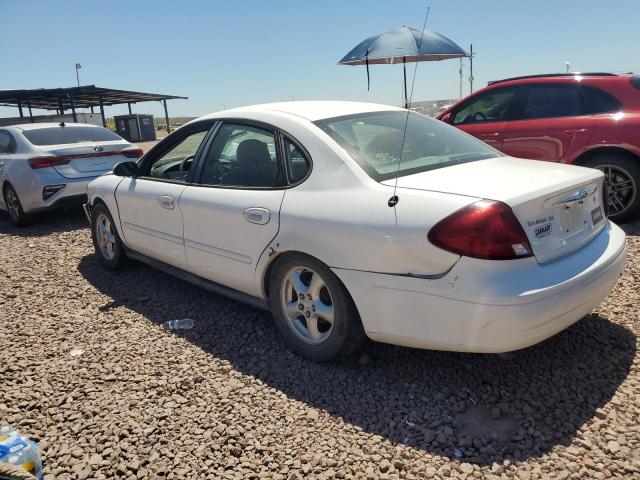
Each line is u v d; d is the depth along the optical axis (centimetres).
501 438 264
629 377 307
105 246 545
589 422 271
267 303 368
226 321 410
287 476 246
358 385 314
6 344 383
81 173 765
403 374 323
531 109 656
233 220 368
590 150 607
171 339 384
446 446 261
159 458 261
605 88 612
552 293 265
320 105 395
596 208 330
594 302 296
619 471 239
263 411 294
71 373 340
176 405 302
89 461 260
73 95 2525
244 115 391
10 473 185
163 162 463
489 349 270
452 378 316
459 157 351
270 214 342
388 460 254
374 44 724
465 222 263
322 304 332
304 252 322
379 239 287
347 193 311
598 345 342
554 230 286
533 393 297
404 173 313
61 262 588
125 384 325
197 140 430
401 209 284
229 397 308
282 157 352
